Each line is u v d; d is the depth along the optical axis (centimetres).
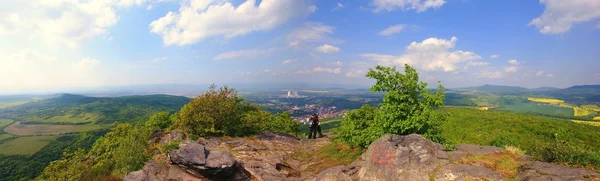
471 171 842
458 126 3045
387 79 1248
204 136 2080
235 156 1598
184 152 1172
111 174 1364
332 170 1091
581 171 769
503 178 801
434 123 1196
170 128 2378
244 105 2884
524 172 821
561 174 757
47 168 3244
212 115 2098
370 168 966
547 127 3056
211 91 2289
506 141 1780
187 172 1140
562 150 943
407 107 1200
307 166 1488
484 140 2589
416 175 864
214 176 1139
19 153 7888
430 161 904
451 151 1063
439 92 1219
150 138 2198
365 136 1362
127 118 12725
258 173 1263
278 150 1828
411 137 1037
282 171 1370
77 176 2691
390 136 1043
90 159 3419
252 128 2319
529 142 2588
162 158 1588
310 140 2225
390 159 917
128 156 1421
